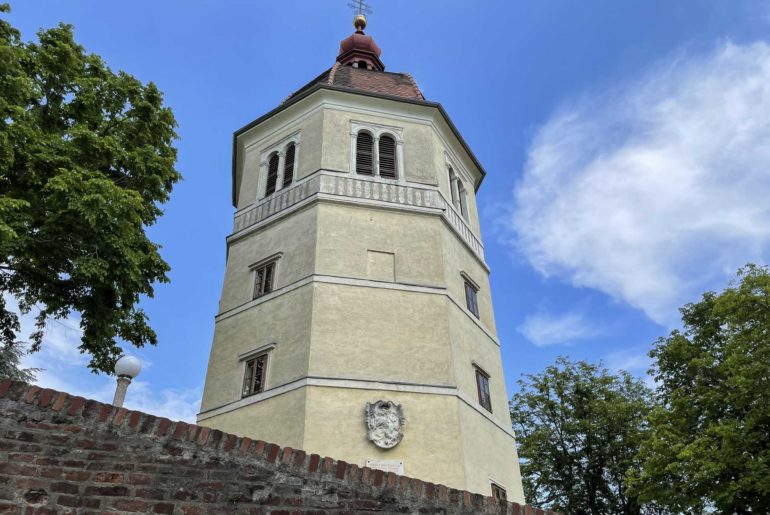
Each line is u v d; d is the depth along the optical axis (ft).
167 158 63.52
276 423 61.16
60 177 50.11
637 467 109.60
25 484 27.81
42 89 60.13
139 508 28.53
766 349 76.48
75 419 30.22
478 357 74.28
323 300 67.67
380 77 97.04
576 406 121.80
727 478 77.61
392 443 59.31
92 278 55.42
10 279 57.47
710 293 98.02
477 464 63.16
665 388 96.99
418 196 80.12
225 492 29.94
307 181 79.51
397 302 69.92
